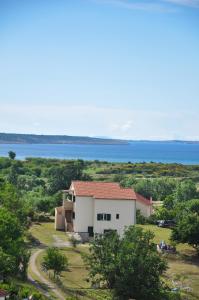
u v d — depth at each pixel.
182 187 160.38
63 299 67.12
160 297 70.31
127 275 68.56
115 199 110.94
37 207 137.25
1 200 101.88
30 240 101.06
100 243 74.62
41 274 78.38
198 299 74.88
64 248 97.94
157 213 131.12
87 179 175.88
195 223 98.94
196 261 95.81
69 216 114.94
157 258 70.81
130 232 75.19
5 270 67.38
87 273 82.88
